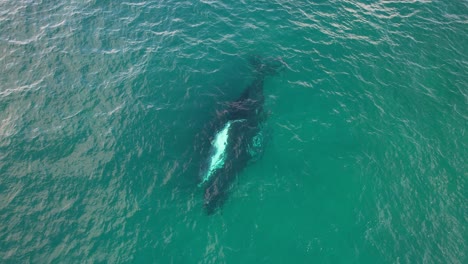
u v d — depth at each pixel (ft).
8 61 87.81
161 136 76.43
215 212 65.31
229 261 59.00
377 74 90.84
